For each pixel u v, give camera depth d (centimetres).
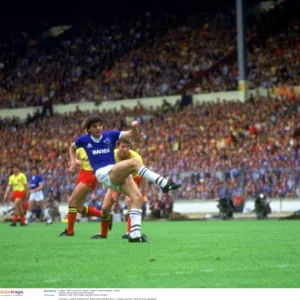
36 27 16612
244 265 2064
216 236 3816
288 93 10650
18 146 11900
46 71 14462
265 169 8181
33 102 13675
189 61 12619
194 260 2227
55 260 2280
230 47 12569
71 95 13250
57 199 9206
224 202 8106
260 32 12512
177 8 14888
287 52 11500
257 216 7825
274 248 2738
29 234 4588
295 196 7969
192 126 10394
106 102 12656
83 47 14725
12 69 14950
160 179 2823
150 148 10181
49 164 10819
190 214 8506
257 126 9694
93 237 3681
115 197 3606
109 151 3052
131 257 2345
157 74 12681
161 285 1675
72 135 11725
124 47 14050
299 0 13012
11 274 1905
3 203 9594
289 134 9319
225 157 9144
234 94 11206
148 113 11512
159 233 4328
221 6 14300
